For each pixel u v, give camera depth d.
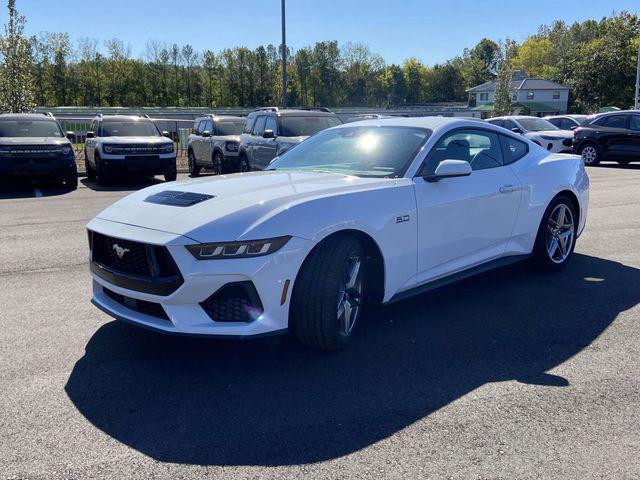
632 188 12.16
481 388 3.27
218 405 3.08
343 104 97.25
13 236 7.52
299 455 2.62
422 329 4.18
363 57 100.75
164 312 3.36
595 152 17.97
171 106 84.88
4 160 12.09
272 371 3.49
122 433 2.80
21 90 19.97
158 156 14.05
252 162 13.13
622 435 2.77
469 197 4.51
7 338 4.00
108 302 3.73
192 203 3.61
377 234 3.79
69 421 2.91
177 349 3.82
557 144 18.70
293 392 3.22
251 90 87.69
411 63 113.38
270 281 3.29
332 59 94.38
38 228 8.09
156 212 3.58
